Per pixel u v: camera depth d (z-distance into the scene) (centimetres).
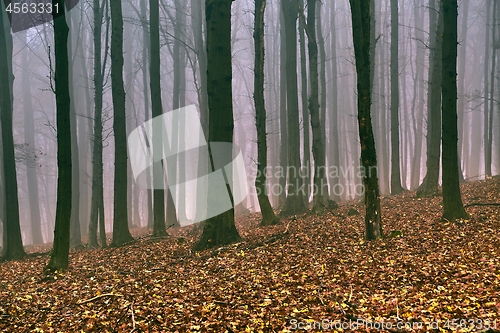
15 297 871
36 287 947
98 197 1827
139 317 675
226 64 1146
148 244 1434
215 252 1055
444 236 966
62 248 1077
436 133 1764
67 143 1059
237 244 1098
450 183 1112
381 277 757
